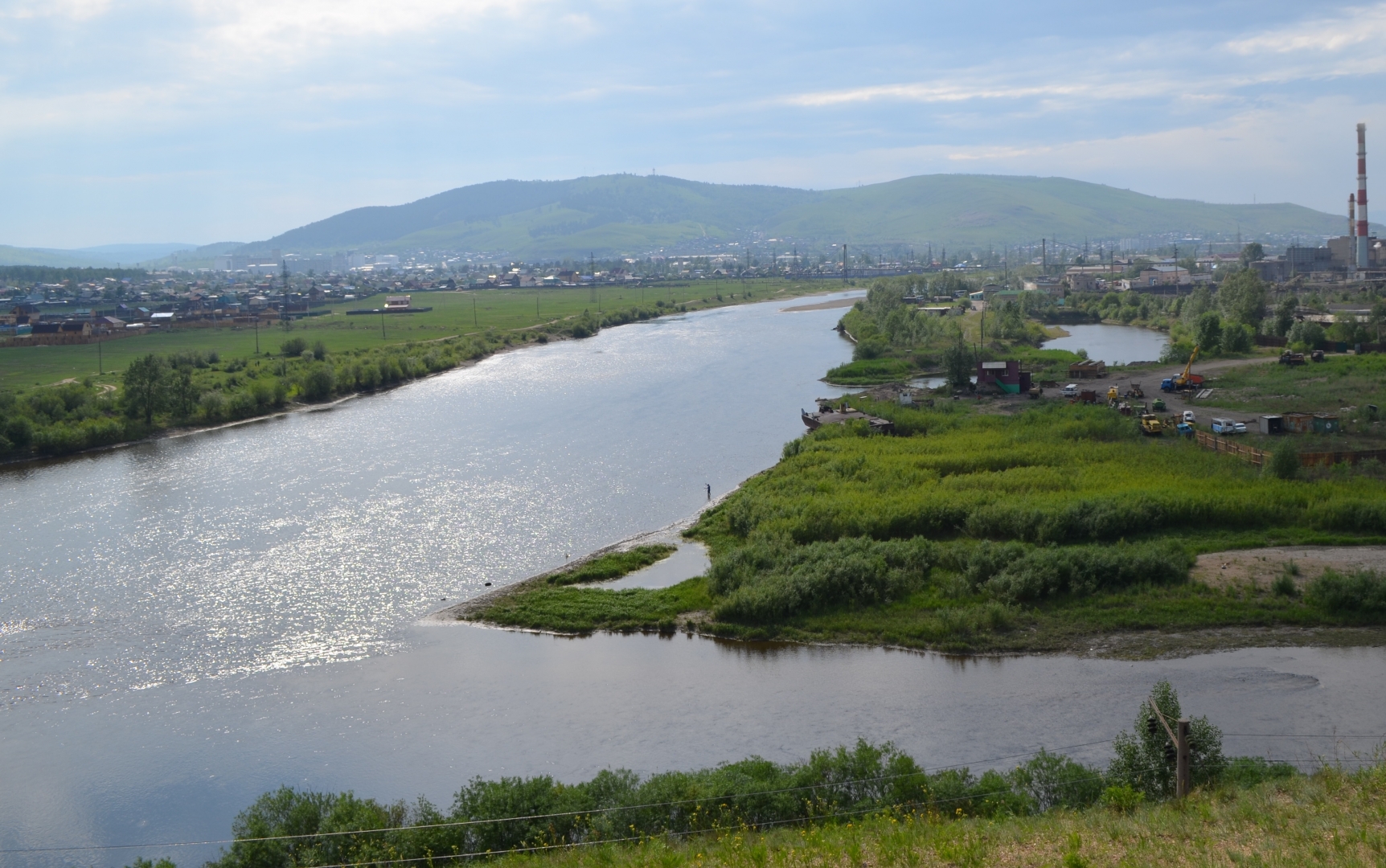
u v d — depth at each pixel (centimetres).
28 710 5716
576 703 5606
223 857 3953
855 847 3189
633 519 9325
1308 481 8769
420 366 19738
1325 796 3353
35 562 8331
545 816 3919
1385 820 3073
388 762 5038
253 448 13062
